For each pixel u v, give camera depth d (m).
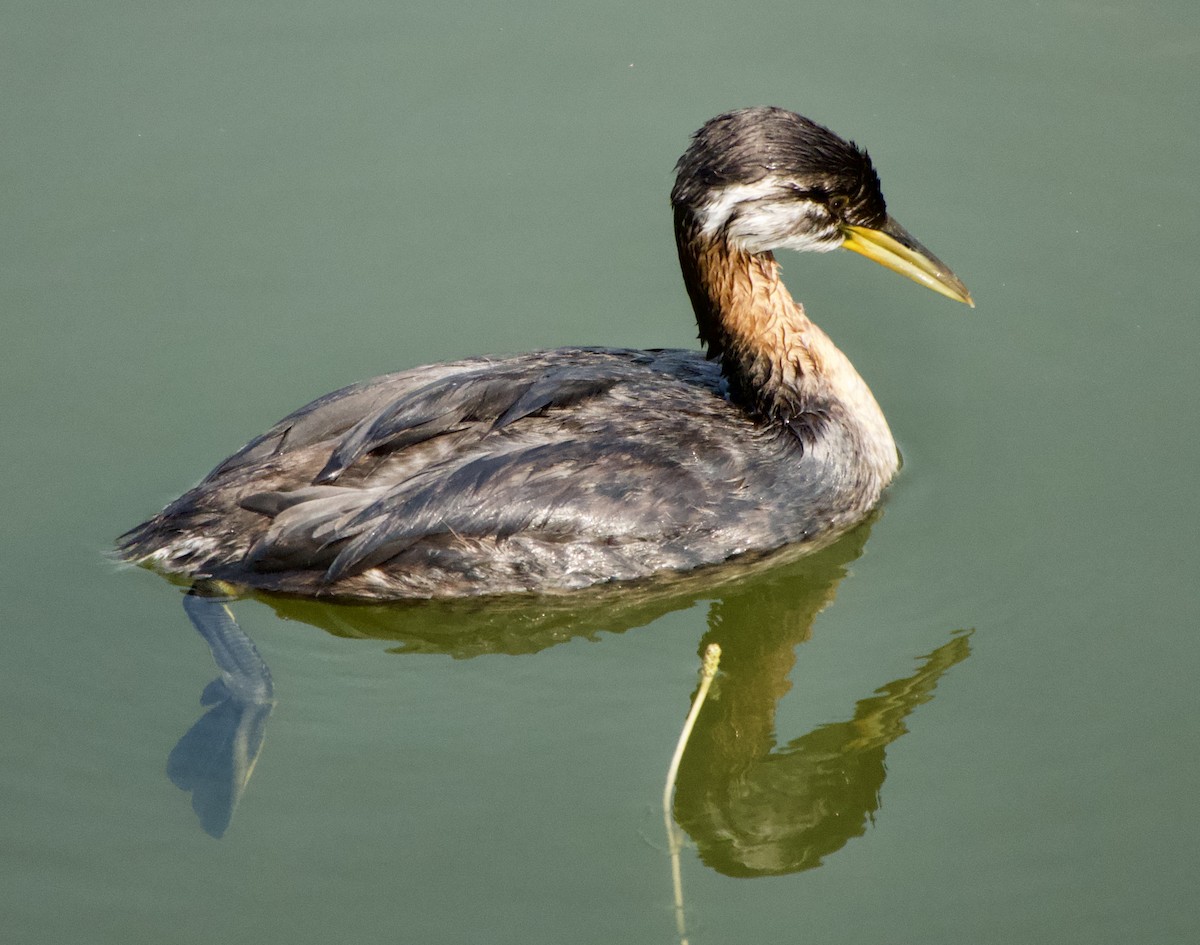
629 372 14.62
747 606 14.32
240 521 13.60
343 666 13.53
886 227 15.12
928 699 13.22
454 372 14.32
